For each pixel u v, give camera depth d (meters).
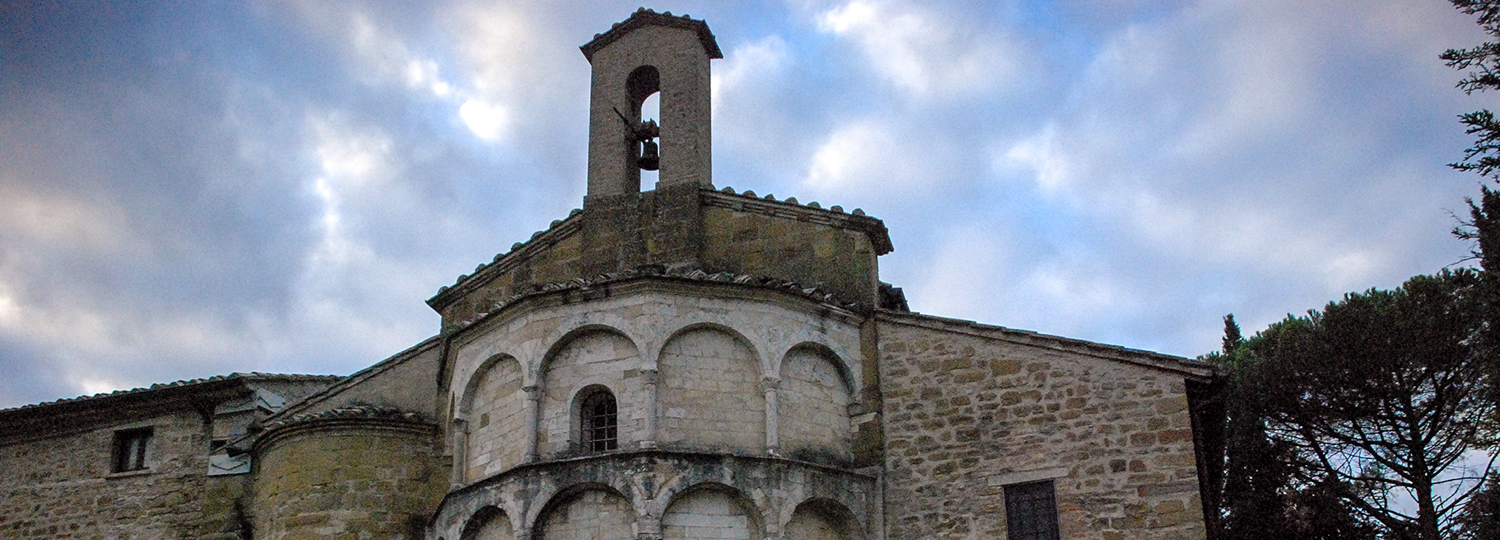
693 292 20.64
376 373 24.95
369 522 22.59
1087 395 20.45
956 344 21.62
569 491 19.48
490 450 21.08
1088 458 20.00
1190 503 19.12
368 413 23.30
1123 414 20.12
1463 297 29.84
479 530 20.61
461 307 26.05
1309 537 31.03
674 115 25.53
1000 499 20.25
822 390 21.31
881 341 22.16
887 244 24.00
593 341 20.64
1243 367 35.03
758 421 20.20
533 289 21.02
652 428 19.44
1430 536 29.88
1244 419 32.47
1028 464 20.31
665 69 26.17
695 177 24.75
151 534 26.30
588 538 19.20
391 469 23.16
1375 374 31.52
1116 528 19.39
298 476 22.98
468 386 21.81
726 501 19.44
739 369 20.48
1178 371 20.16
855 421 21.58
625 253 24.34
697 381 20.16
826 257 23.14
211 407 27.20
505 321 21.59
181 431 27.28
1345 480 31.52
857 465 21.22
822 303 21.62
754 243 23.80
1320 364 32.12
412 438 23.55
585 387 20.34
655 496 18.86
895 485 20.92
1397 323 31.28
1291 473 32.09
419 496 23.11
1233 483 32.16
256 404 26.73
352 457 23.03
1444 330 30.47
